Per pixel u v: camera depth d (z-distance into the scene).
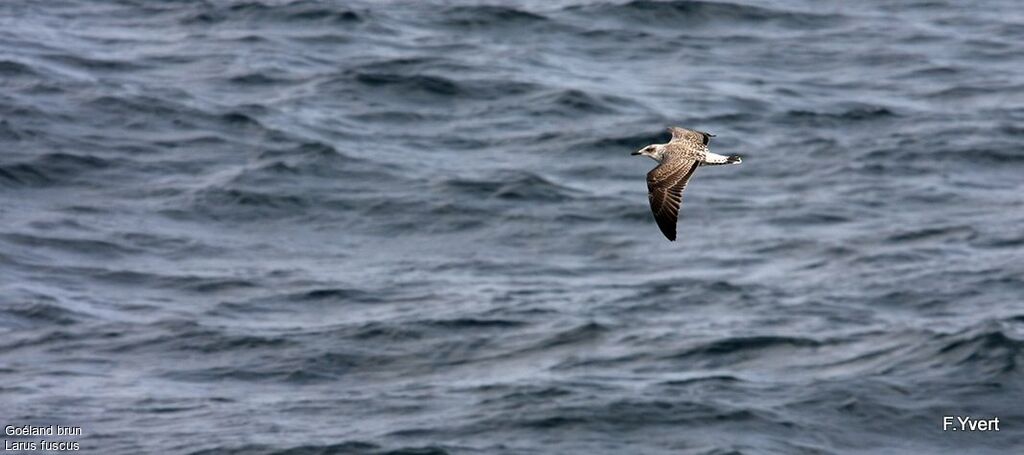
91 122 35.56
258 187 32.69
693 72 39.19
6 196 32.19
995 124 35.88
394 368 25.58
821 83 38.72
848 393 23.95
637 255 29.95
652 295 28.06
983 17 43.47
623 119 35.94
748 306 27.50
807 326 26.56
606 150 34.38
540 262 29.81
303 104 36.91
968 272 28.56
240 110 36.34
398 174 33.38
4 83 37.34
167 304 28.17
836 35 41.94
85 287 28.77
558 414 23.36
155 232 31.02
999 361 24.59
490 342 26.30
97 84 37.69
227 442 22.98
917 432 23.02
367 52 40.06
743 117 36.34
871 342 25.81
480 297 28.16
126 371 25.69
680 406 23.55
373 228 31.33
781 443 22.59
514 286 28.69
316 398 24.62
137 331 27.03
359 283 28.97
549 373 24.92
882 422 23.22
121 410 24.19
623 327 26.72
